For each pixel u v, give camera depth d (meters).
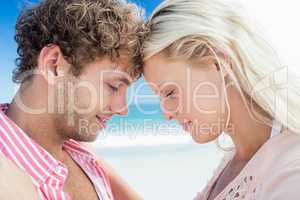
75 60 1.21
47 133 1.25
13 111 1.25
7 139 1.17
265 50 1.13
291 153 0.97
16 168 1.08
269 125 1.09
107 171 1.56
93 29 1.20
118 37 1.20
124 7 1.24
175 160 3.99
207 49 1.12
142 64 1.24
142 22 1.23
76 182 1.37
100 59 1.22
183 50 1.14
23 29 1.27
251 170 1.06
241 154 1.21
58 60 1.21
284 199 0.90
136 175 3.71
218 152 1.58
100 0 1.22
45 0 1.25
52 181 1.21
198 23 1.13
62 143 1.32
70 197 1.32
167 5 1.19
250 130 1.13
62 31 1.21
